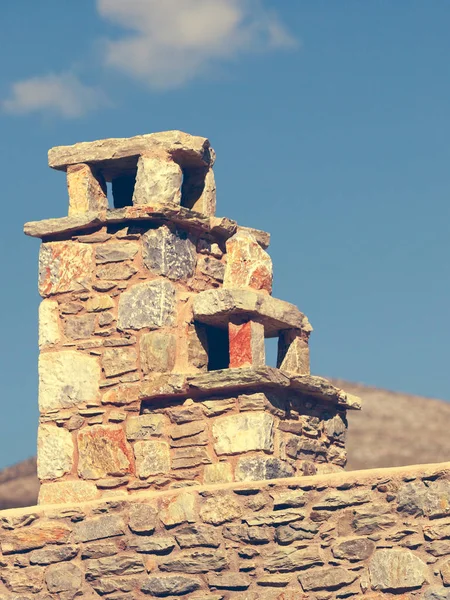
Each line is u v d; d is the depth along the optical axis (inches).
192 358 544.1
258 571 468.4
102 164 570.3
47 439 546.0
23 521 507.5
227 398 524.1
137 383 539.2
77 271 558.6
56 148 572.4
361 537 454.6
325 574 457.1
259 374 517.3
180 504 486.3
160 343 538.9
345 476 463.5
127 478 532.4
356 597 451.5
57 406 548.7
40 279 563.5
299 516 466.3
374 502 456.4
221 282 575.5
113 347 546.0
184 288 555.8
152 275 548.4
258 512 473.7
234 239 561.6
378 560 449.7
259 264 559.5
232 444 517.3
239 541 474.0
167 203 550.0
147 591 484.1
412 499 450.3
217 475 516.4
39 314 560.1
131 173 582.2
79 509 502.9
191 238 563.8
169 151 558.6
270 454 520.4
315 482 467.5
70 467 541.6
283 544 466.9
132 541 491.5
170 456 526.6
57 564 501.0
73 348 552.1
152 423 531.8
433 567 442.0
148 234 551.5
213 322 551.5
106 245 556.1
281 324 560.7
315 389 553.3
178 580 479.5
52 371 552.1
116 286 551.5
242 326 542.6
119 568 490.9
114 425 538.9
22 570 504.4
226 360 571.5
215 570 475.5
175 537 484.7
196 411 526.3
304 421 554.6
